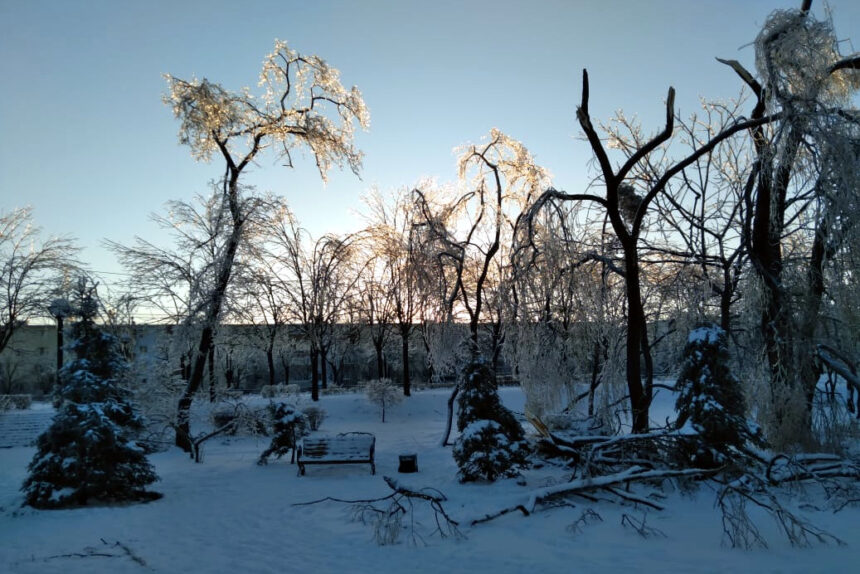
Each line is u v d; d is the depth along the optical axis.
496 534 7.86
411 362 55.66
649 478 9.81
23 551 7.58
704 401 9.98
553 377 14.55
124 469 10.69
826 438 11.30
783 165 11.05
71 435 10.63
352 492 11.26
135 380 18.75
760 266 12.29
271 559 7.12
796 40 10.90
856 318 11.09
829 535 6.83
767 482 9.52
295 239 33.75
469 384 12.63
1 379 49.28
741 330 13.88
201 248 22.78
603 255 14.46
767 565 6.25
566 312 13.96
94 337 11.52
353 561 6.97
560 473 11.98
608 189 12.64
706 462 9.73
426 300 18.67
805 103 10.94
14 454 19.89
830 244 10.93
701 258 15.34
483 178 20.56
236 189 22.47
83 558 7.25
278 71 23.03
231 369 39.94
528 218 12.84
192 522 9.10
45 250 31.86
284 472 14.03
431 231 18.70
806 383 11.59
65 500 10.18
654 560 6.57
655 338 18.06
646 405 12.16
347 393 39.34
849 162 10.34
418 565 6.75
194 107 21.45
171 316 22.72
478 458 11.27
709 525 7.93
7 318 31.72
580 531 7.79
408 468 13.47
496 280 21.05
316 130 22.97
